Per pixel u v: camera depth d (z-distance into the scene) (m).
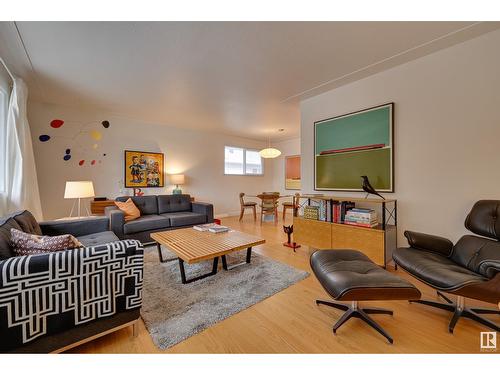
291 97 3.35
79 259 1.18
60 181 3.74
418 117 2.30
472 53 1.98
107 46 2.05
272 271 2.38
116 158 4.30
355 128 2.81
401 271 2.39
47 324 1.11
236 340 1.36
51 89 3.04
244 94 3.23
